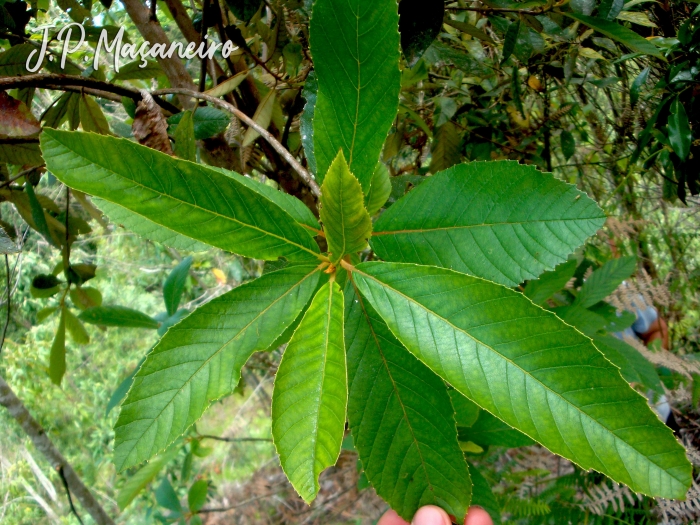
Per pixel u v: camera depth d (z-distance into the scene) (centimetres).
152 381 26
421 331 26
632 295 82
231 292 27
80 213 156
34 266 200
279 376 26
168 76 57
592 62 69
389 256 30
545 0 50
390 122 27
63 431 258
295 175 58
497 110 90
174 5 57
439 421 31
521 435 49
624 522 67
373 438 31
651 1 61
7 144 55
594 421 23
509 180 29
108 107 75
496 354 25
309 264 28
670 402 80
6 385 100
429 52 61
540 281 53
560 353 24
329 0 26
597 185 95
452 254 29
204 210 25
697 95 56
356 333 31
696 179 63
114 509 241
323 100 27
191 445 109
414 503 31
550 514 72
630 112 74
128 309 78
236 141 57
